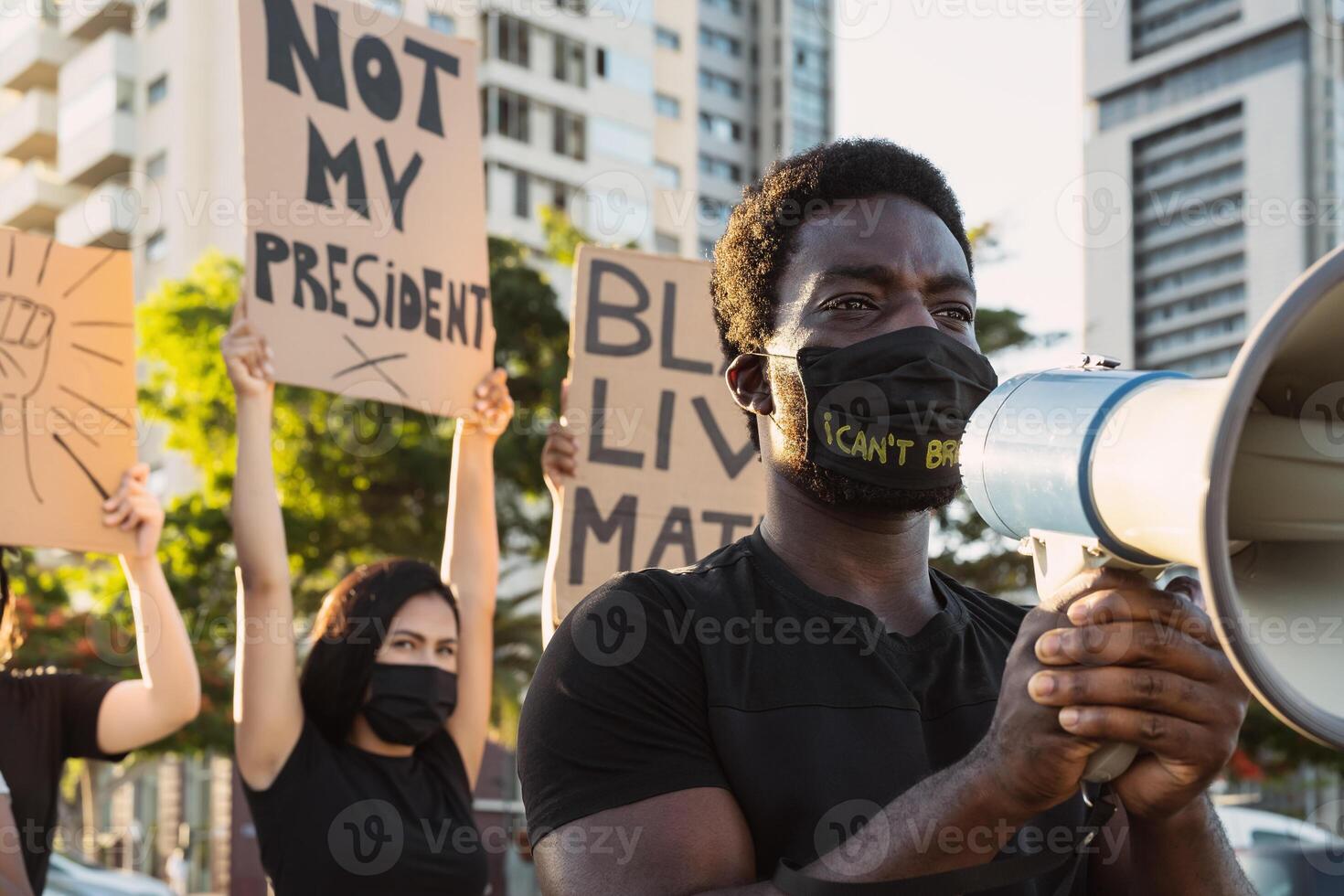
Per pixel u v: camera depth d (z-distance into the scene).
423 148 4.35
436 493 16.66
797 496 1.78
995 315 13.75
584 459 3.92
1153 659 1.18
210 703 14.99
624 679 1.60
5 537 3.70
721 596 1.69
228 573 15.98
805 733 1.59
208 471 17.52
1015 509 1.34
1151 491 1.15
